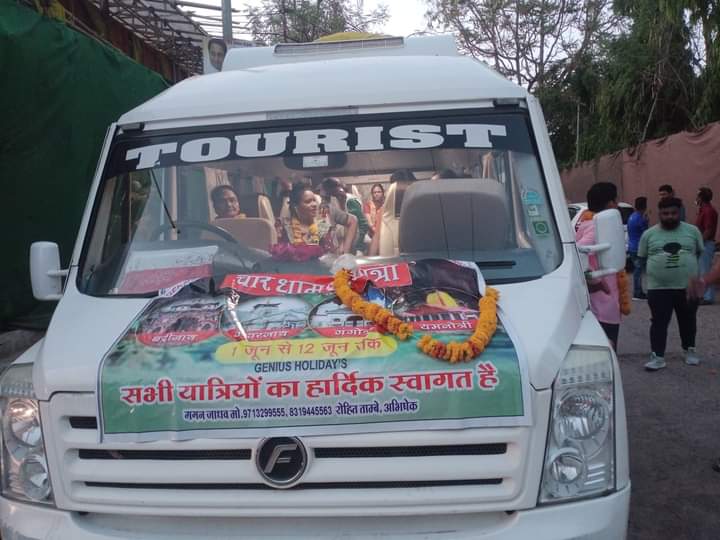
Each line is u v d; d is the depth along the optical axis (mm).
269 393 2725
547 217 3631
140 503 2777
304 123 3967
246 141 3932
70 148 8414
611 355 2959
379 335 2869
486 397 2695
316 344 2842
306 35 26188
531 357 2775
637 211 13711
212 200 3867
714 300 12633
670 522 4730
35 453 2912
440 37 5441
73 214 8547
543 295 3168
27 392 2973
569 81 27844
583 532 2678
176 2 13125
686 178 16391
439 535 2672
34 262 3768
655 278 8164
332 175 3830
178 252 3627
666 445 6043
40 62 7785
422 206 3676
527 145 3850
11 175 7645
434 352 2746
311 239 3734
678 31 18750
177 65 15742
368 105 3977
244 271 3547
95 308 3291
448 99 3984
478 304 3068
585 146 25891
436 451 2709
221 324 3006
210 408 2732
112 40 12422
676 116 20344
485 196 3674
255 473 2703
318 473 2693
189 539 2740
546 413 2738
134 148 4000
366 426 2693
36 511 2883
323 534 2719
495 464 2684
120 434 2762
